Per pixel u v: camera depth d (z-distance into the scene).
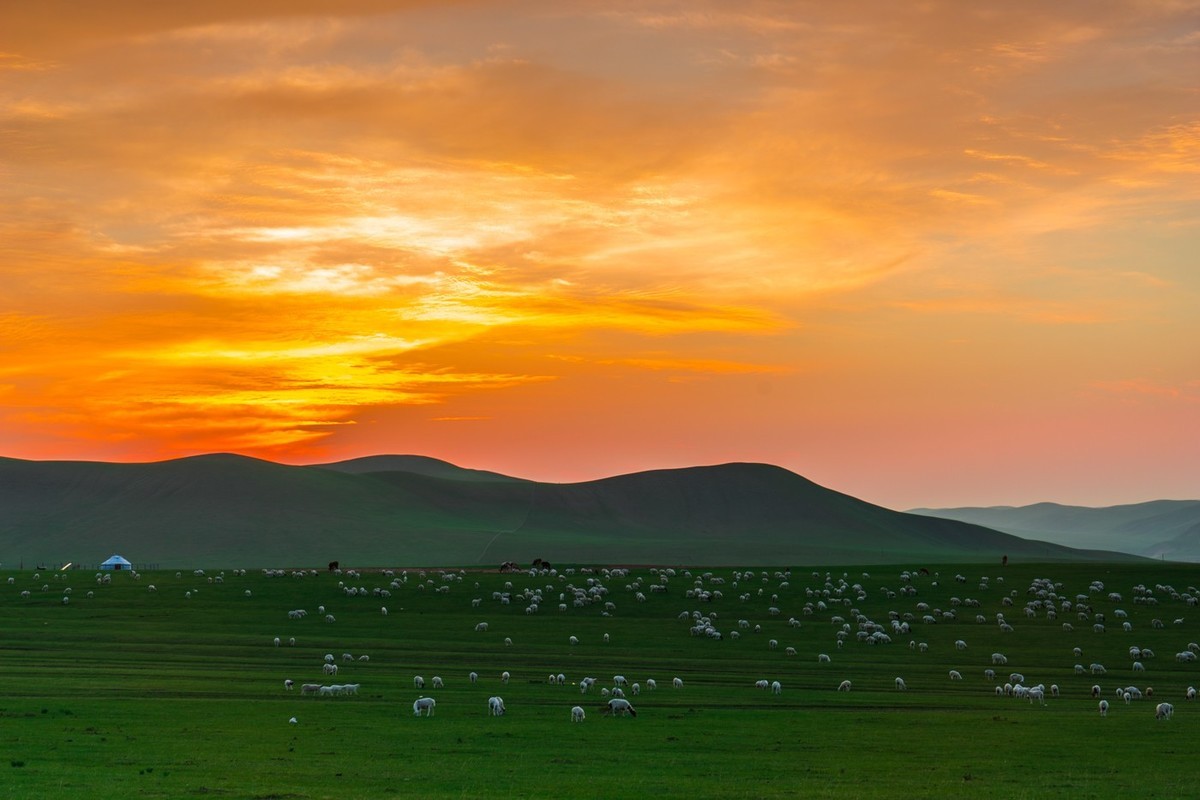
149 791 46.34
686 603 173.75
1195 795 50.25
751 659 125.62
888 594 181.62
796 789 50.41
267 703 76.94
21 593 179.25
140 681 89.94
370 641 136.12
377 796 46.44
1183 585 190.62
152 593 181.75
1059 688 104.31
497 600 175.12
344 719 70.00
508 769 53.66
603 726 69.38
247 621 154.50
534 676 104.94
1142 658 129.00
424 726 67.56
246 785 48.31
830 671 115.12
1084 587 187.75
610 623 156.62
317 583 193.88
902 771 55.91
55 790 46.12
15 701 74.19
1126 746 64.88
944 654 132.00
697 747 62.09
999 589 186.62
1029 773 55.78
